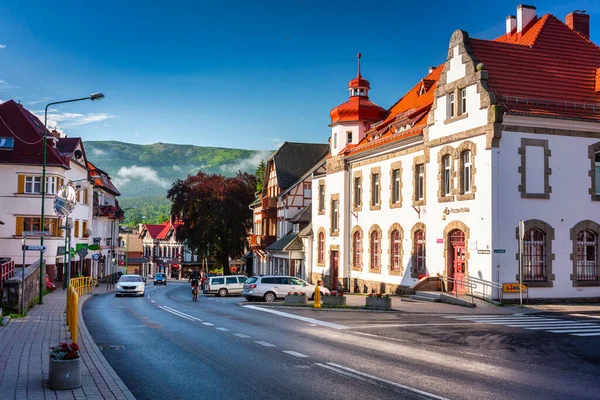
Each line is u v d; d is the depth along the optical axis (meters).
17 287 24.39
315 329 19.31
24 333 17.44
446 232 31.23
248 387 10.60
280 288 35.06
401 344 15.85
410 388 10.47
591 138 29.84
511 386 10.73
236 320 22.53
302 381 11.08
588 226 29.62
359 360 13.30
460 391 10.27
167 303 34.06
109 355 14.09
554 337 17.36
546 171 28.89
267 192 72.00
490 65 30.30
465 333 18.19
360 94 48.72
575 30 35.84
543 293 28.72
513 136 28.36
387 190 38.34
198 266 131.62
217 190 76.25
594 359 13.70
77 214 59.09
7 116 52.19
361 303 30.47
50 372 10.19
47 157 50.91
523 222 27.39
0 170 50.38
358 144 45.19
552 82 30.62
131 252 158.62
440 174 31.86
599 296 29.70
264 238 66.19
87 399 9.42
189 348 15.16
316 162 68.12
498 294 27.78
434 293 30.39
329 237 46.50
